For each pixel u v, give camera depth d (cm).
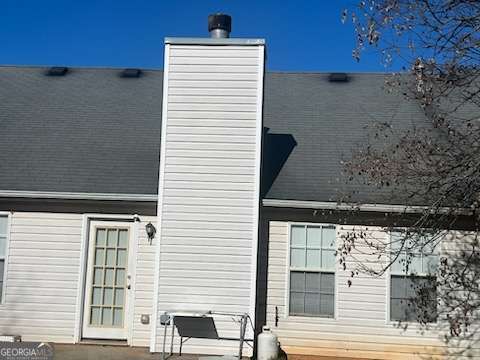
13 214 1206
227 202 1131
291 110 1437
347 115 1409
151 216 1195
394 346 1136
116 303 1180
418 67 809
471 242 1127
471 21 807
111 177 1216
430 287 1102
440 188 886
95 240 1198
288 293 1159
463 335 1118
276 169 1237
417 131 1079
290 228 1176
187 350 1106
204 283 1116
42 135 1343
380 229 1108
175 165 1145
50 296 1181
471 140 875
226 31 1264
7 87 1556
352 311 1149
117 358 1048
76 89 1548
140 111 1439
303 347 1145
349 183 1184
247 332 1101
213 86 1159
